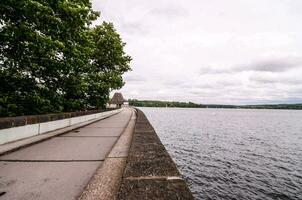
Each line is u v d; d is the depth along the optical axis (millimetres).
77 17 11062
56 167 4617
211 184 15625
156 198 2254
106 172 4285
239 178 17000
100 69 23625
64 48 10633
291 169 19594
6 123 6699
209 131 49250
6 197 3113
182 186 2596
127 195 2328
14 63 10266
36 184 3637
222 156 24328
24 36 9242
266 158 23703
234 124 72438
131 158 3932
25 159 5246
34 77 11211
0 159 5223
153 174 3023
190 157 23609
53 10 9977
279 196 13719
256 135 43875
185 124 66438
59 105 12883
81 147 6785
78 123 14453
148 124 11070
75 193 3303
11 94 10359
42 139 7809
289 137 41156
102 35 23188
